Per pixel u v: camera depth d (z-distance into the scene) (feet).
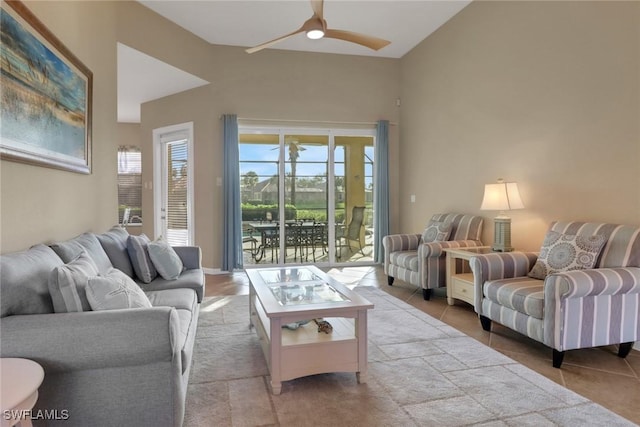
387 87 19.88
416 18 15.66
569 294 7.61
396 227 20.33
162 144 19.90
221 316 11.42
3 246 6.17
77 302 5.31
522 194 12.26
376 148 19.85
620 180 9.26
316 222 19.56
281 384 6.99
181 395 5.50
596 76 9.80
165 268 9.91
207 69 17.31
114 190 12.09
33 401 3.88
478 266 10.06
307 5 14.19
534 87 11.75
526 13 11.99
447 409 6.35
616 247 8.53
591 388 7.06
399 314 11.59
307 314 6.93
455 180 15.66
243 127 18.37
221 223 17.98
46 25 7.60
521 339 9.56
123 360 4.99
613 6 9.34
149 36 14.01
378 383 7.27
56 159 7.84
